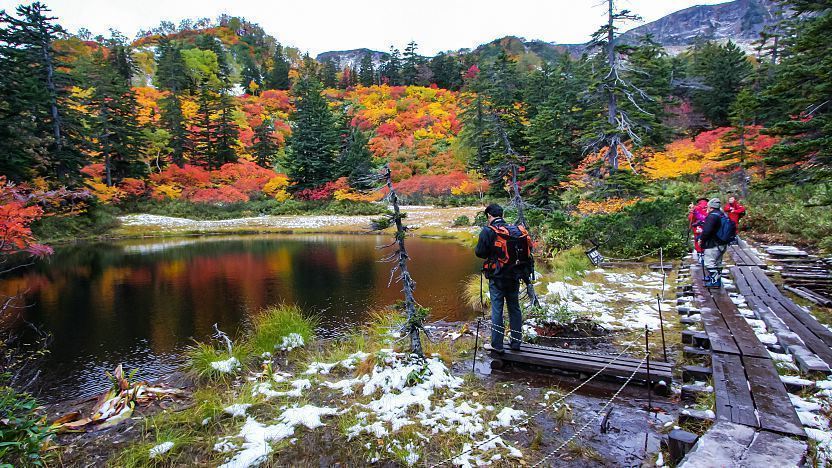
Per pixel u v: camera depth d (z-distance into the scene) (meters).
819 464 2.25
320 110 42.16
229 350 5.15
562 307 5.87
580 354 4.19
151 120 46.84
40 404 4.96
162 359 6.50
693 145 25.27
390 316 6.67
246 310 9.21
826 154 7.35
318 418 3.34
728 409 2.76
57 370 6.11
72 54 69.44
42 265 16.20
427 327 6.45
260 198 40.88
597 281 8.45
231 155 46.53
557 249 11.71
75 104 30.83
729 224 6.61
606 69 17.00
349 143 42.03
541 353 4.23
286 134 62.59
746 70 35.44
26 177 23.75
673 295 7.15
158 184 38.78
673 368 4.13
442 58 90.06
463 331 5.86
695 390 3.41
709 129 35.66
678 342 4.86
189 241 24.19
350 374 4.43
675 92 37.88
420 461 2.77
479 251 4.32
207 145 46.50
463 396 3.70
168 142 43.69
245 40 130.88
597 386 3.84
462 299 9.52
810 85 8.45
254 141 52.69
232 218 36.03
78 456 3.07
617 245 11.51
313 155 40.69
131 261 16.91
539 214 13.45
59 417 3.88
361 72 102.12
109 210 31.12
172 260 16.98
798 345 4.02
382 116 63.38
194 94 66.06
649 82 25.53
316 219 34.28
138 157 37.50
